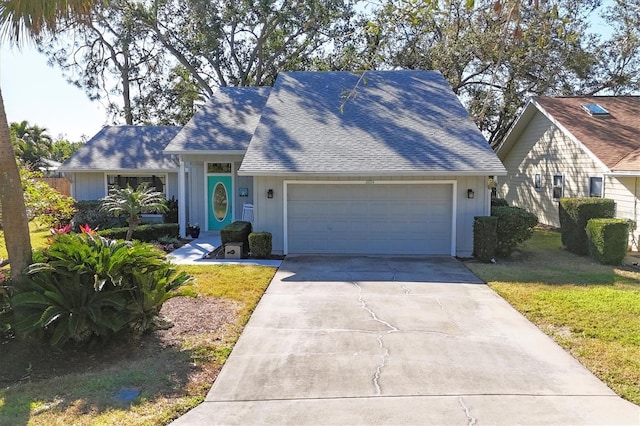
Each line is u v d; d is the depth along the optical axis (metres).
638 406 4.41
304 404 4.46
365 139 13.07
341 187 12.67
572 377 5.02
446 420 4.14
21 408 4.36
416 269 10.77
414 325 6.77
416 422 4.11
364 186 12.66
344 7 23.33
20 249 5.95
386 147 12.70
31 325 5.53
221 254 12.66
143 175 19.28
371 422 4.11
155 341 6.21
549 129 18.31
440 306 7.74
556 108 17.92
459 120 13.93
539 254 12.73
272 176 12.45
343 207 12.75
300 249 12.88
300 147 12.77
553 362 5.43
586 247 12.52
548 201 18.48
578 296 8.09
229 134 16.36
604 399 4.54
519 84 21.34
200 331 6.59
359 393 4.67
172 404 4.46
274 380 4.99
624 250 11.18
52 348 5.84
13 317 5.77
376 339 6.20
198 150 15.34
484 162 12.07
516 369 5.23
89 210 17.12
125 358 5.71
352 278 9.85
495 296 8.35
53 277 5.85
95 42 26.23
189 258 12.20
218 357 5.63
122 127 21.58
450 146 12.73
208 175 16.97
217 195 17.09
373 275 10.14
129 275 6.09
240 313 7.39
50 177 25.64
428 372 5.15
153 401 4.52
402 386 4.81
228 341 6.17
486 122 24.00
